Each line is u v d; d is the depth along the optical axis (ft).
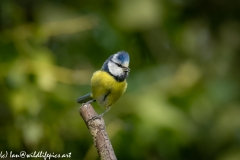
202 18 39.65
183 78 36.32
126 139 33.09
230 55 38.22
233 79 37.32
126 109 33.45
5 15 35.04
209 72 37.68
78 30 35.58
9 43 33.27
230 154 35.12
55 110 32.50
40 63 32.78
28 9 36.58
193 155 35.99
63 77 33.22
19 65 32.53
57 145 32.58
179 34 39.19
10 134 32.42
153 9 36.55
